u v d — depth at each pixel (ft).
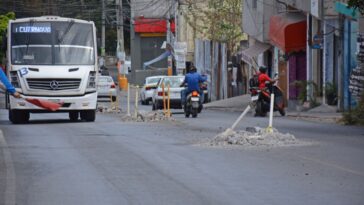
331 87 158.61
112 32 478.18
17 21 126.93
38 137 93.50
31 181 58.23
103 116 154.10
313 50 172.04
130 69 416.87
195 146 80.53
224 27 262.06
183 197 51.01
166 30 368.07
